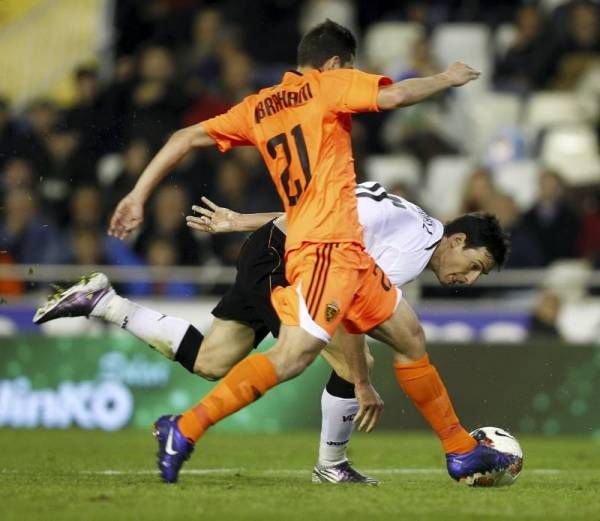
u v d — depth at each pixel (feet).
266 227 72.23
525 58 187.01
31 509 53.57
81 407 127.54
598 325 136.67
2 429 124.47
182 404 126.72
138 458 90.79
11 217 147.95
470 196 149.89
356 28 199.00
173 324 72.90
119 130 156.56
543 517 53.62
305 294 62.28
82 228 145.69
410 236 70.59
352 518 52.08
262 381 61.72
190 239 142.31
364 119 175.83
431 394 67.05
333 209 63.21
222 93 169.27
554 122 182.29
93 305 71.77
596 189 163.12
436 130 175.11
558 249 148.66
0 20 193.26
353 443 113.50
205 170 150.00
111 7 191.31
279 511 53.88
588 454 103.45
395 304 65.51
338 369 70.74
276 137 64.85
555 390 124.67
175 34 181.68
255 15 192.75
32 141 154.81
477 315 132.36
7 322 133.39
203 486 64.39
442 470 86.02
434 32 192.95
